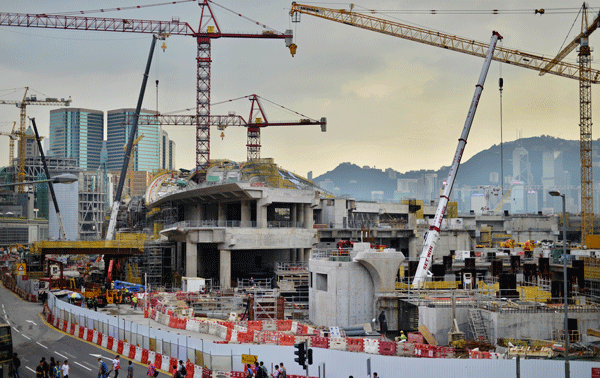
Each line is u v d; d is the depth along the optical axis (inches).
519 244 5797.2
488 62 4318.4
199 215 5895.7
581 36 6422.2
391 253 2997.0
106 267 5029.5
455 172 4042.8
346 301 2994.6
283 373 1557.6
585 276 3280.0
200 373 1788.9
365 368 1557.6
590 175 6761.8
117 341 2240.4
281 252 5526.6
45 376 1732.3
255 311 2886.3
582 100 6688.0
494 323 2335.1
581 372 1450.5
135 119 6432.1
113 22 7839.6
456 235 5979.3
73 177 1424.7
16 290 4114.2
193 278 3833.7
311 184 6806.1
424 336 2314.2
